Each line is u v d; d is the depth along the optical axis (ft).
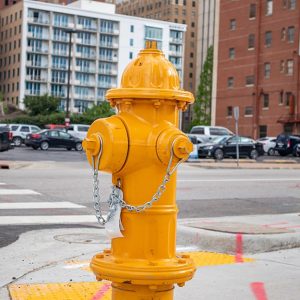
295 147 154.40
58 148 154.40
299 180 64.03
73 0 488.44
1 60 434.71
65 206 39.91
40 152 131.23
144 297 10.38
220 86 251.80
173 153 10.14
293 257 23.79
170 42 477.77
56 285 18.90
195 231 26.48
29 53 404.57
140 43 444.14
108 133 10.16
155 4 555.69
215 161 106.63
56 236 28.76
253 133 233.35
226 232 26.37
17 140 165.27
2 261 23.11
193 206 42.16
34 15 404.36
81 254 24.38
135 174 10.55
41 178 57.26
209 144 122.11
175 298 17.42
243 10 240.94
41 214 36.19
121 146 10.19
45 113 331.36
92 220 34.47
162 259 10.64
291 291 18.40
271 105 227.61
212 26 438.40
